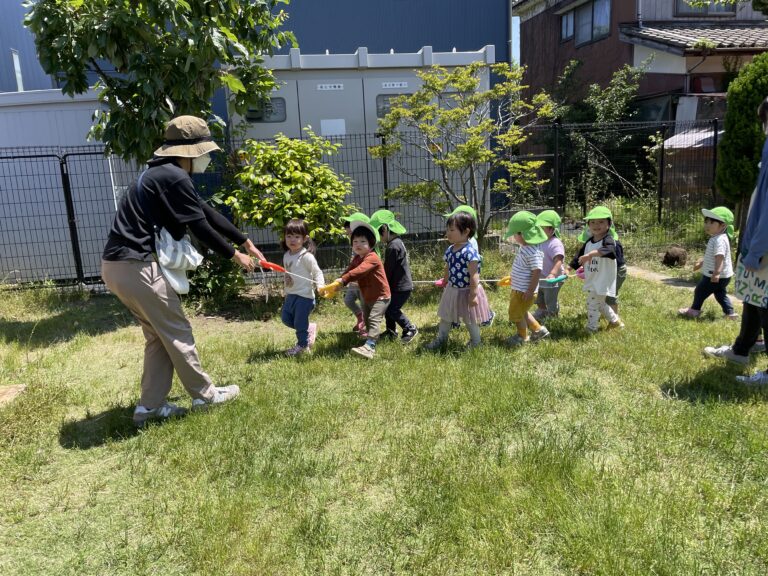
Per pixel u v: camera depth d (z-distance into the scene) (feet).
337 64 30.09
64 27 21.30
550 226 19.56
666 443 10.93
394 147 26.25
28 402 13.66
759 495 9.24
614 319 18.29
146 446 11.48
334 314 22.62
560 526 8.50
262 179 22.63
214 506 9.38
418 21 45.42
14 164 27.35
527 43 66.90
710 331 17.94
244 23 24.23
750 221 13.80
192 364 12.79
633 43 46.60
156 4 20.15
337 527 8.86
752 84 28.89
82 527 9.09
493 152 26.27
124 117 22.27
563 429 11.75
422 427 11.98
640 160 43.98
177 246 12.32
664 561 7.69
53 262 28.22
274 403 13.29
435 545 8.26
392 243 18.30
